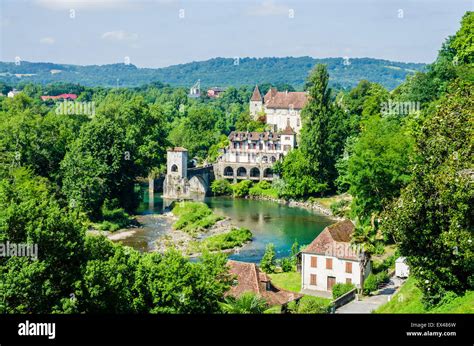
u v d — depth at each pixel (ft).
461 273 189.26
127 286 178.81
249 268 246.27
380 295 269.03
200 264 226.58
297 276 314.14
